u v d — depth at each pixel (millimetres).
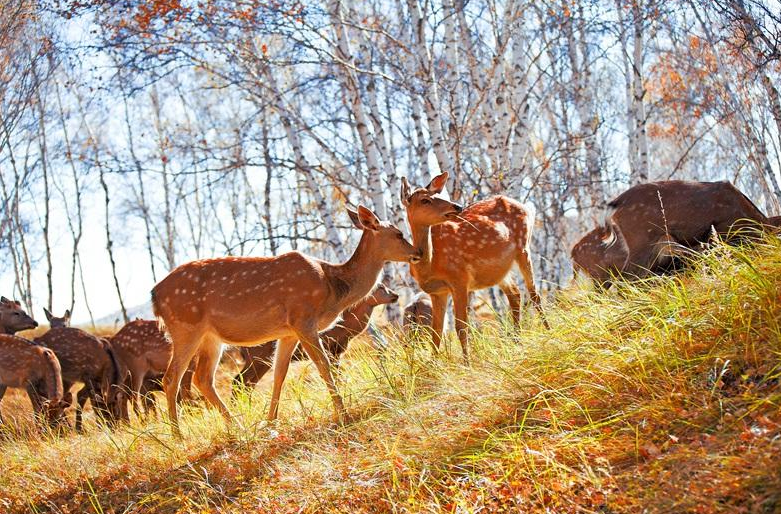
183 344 7512
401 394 6793
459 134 12477
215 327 7453
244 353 10672
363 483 5297
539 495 4434
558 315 6996
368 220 7527
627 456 4562
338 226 13305
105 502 6312
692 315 5441
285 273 7316
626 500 4137
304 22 11805
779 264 5332
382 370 7309
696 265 6176
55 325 14836
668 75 20125
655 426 4715
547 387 5578
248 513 5473
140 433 7586
